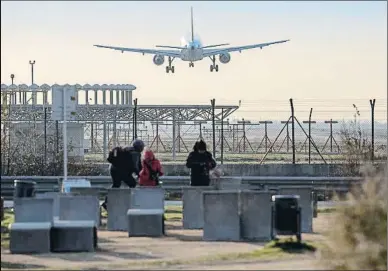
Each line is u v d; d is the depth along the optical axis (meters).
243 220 68.88
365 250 54.16
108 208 75.44
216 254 60.75
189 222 75.62
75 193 77.50
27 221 64.94
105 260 59.25
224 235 68.50
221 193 68.62
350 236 55.84
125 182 83.44
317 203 92.06
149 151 82.19
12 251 62.75
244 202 68.81
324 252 55.84
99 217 77.19
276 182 103.81
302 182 103.19
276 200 64.12
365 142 121.31
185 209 75.62
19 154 126.19
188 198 75.69
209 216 68.62
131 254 61.81
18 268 56.28
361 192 66.81
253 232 68.69
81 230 63.47
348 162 119.62
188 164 82.06
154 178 82.06
